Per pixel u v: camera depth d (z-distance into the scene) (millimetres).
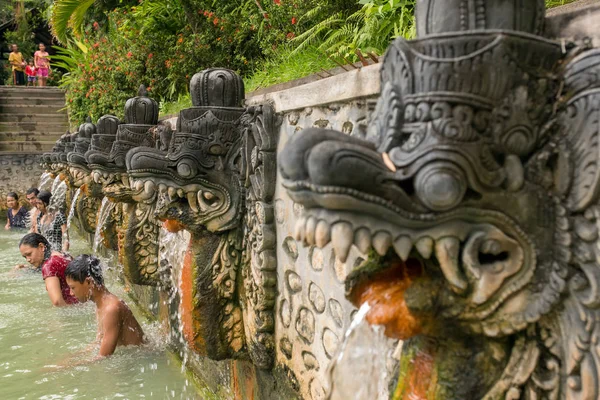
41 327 5566
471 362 1413
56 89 19766
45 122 18781
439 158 1201
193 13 8695
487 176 1242
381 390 1808
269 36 6445
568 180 1270
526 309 1309
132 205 5277
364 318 1505
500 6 1312
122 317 4930
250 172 3055
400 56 1297
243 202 3260
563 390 1299
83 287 4902
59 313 6016
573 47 1284
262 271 2912
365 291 1540
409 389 1534
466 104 1225
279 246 2842
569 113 1267
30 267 8195
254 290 3059
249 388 3451
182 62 8617
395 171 1227
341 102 2137
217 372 4055
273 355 3025
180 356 4723
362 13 4617
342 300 2178
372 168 1207
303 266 2559
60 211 9977
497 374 1398
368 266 1538
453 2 1318
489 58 1222
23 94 19359
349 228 1229
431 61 1239
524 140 1274
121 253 5434
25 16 23188
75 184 6941
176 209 3258
